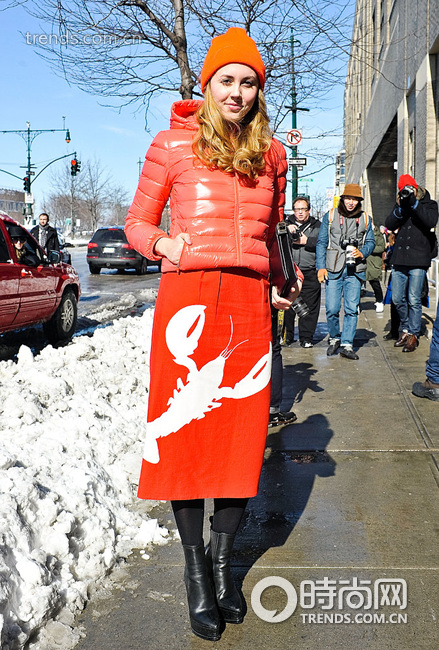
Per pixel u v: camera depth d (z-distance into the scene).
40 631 2.42
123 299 15.06
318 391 5.90
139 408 4.79
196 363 2.46
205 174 2.41
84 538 2.91
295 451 4.39
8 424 3.70
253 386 2.52
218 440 2.49
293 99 9.95
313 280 7.93
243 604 2.61
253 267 2.46
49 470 3.27
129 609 2.62
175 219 2.50
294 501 3.61
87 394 4.46
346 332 7.29
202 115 2.43
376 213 27.86
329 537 3.19
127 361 5.60
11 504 2.67
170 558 3.01
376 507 3.51
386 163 25.89
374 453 4.30
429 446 4.39
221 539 2.57
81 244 61.78
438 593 2.70
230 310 2.45
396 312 8.18
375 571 2.87
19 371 4.77
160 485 2.47
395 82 16.56
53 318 9.76
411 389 5.81
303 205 7.91
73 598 2.59
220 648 2.39
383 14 19.44
